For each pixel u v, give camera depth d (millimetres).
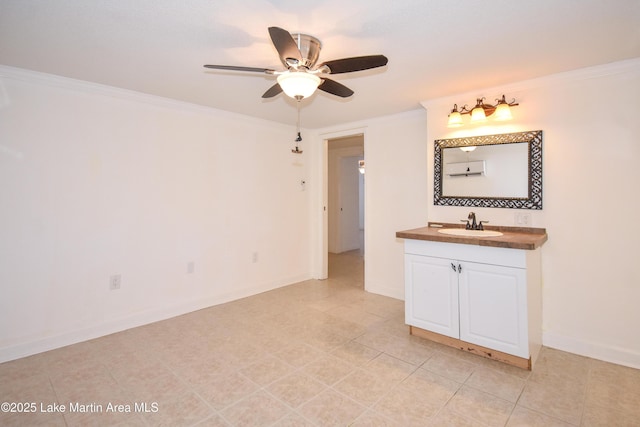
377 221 3793
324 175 4449
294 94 1786
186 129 3184
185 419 1656
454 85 2613
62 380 2008
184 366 2176
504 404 1776
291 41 1470
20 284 2311
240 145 3643
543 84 2447
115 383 1976
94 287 2641
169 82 2553
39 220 2385
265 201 3920
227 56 2088
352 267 5297
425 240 2463
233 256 3602
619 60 2139
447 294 2389
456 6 1540
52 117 2426
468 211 2832
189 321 2980
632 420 1641
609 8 1556
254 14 1604
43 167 2395
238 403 1787
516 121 2574
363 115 3607
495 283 2162
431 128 3039
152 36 1822
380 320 2996
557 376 2047
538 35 1819
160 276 3025
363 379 2023
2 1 1476
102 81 2533
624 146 2174
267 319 3027
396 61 2152
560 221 2398
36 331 2373
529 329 2080
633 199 2150
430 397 1841
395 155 3605
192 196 3242
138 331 2756
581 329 2338
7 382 1982
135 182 2855
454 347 2422
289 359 2273
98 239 2660
